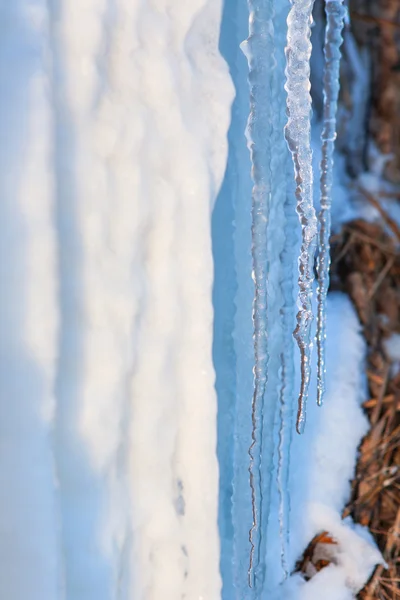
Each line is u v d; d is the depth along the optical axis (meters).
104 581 1.54
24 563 1.50
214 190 1.54
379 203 1.92
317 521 1.73
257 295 1.55
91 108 1.50
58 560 1.51
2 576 1.51
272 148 1.57
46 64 1.48
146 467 1.57
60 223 1.50
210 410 1.57
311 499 1.74
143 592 1.58
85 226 1.51
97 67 1.50
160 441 1.56
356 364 1.81
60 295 1.50
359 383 1.81
